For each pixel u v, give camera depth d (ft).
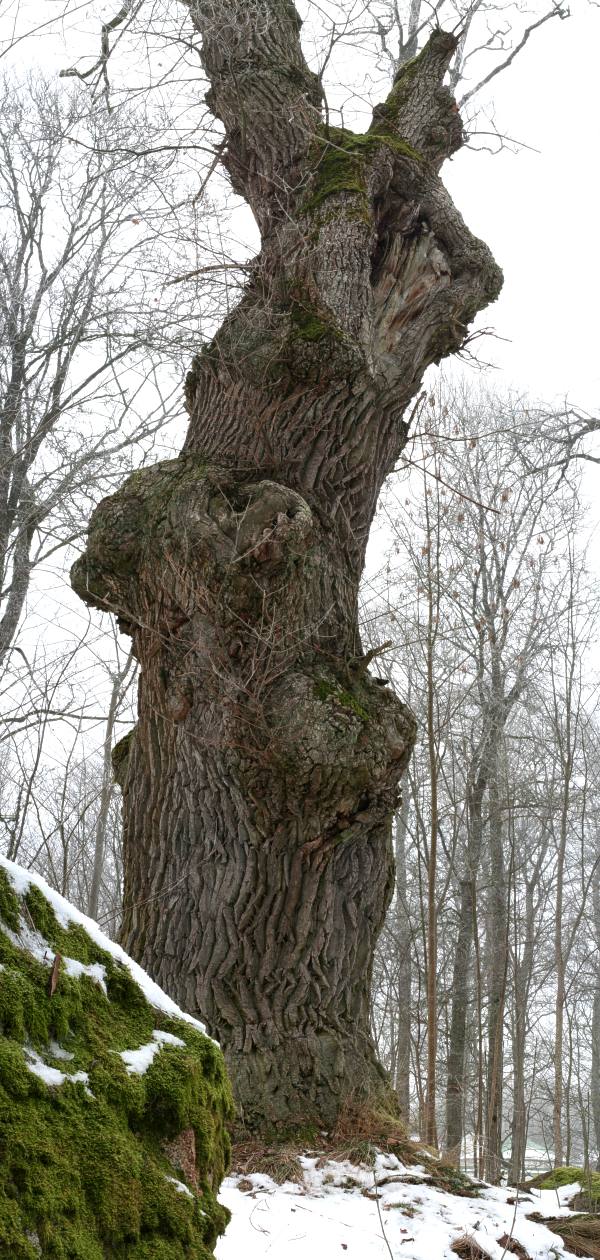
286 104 21.67
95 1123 6.27
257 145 22.09
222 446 20.10
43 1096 6.13
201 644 18.45
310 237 20.40
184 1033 7.57
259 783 18.10
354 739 17.79
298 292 19.99
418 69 22.89
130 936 19.36
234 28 21.53
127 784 20.51
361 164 21.08
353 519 20.74
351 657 19.40
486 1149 39.32
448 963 63.21
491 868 54.85
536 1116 94.84
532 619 55.01
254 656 18.10
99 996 7.25
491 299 22.24
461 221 21.71
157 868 19.26
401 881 63.93
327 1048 18.01
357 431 20.36
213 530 18.26
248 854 18.51
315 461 20.04
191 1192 6.64
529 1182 21.75
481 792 52.85
